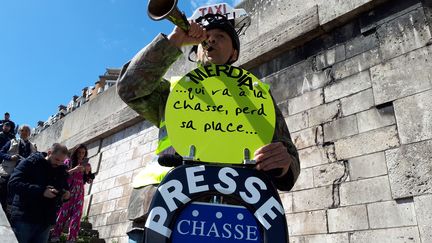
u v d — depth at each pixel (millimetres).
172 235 1287
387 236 3877
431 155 3812
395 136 4180
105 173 9078
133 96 1780
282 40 5801
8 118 7781
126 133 9055
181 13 1612
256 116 1610
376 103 4465
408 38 4465
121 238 7574
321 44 5438
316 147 4895
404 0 4680
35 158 4441
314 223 4531
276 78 5848
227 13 5516
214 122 1578
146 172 1928
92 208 8883
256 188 1375
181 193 1343
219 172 1398
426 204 3688
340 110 4824
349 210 4270
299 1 5961
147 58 1706
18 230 4035
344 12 5105
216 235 1303
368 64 4750
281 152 1533
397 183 3969
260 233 1312
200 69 1707
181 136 1543
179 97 1626
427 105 4023
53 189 4250
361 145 4441
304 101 5297
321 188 4625
